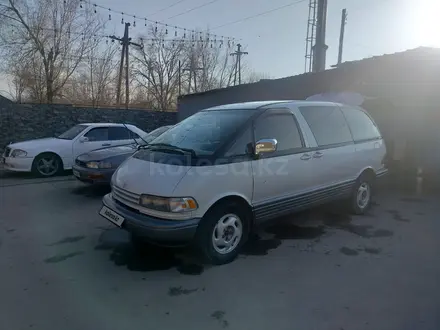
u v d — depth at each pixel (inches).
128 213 119.0
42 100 645.9
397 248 137.6
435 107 257.3
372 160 186.4
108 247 136.8
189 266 120.2
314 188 152.5
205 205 113.6
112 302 96.7
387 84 287.1
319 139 155.3
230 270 117.3
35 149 285.0
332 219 176.9
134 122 537.0
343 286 106.1
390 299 98.6
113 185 134.2
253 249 136.6
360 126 185.0
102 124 318.0
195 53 969.5
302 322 87.5
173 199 109.0
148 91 962.1
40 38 615.5
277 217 139.9
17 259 125.0
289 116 146.2
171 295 100.7
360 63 309.0
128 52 722.8
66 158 296.5
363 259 126.8
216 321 87.9
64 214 181.9
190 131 143.3
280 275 113.7
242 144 126.4
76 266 119.6
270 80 414.9
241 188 123.2
